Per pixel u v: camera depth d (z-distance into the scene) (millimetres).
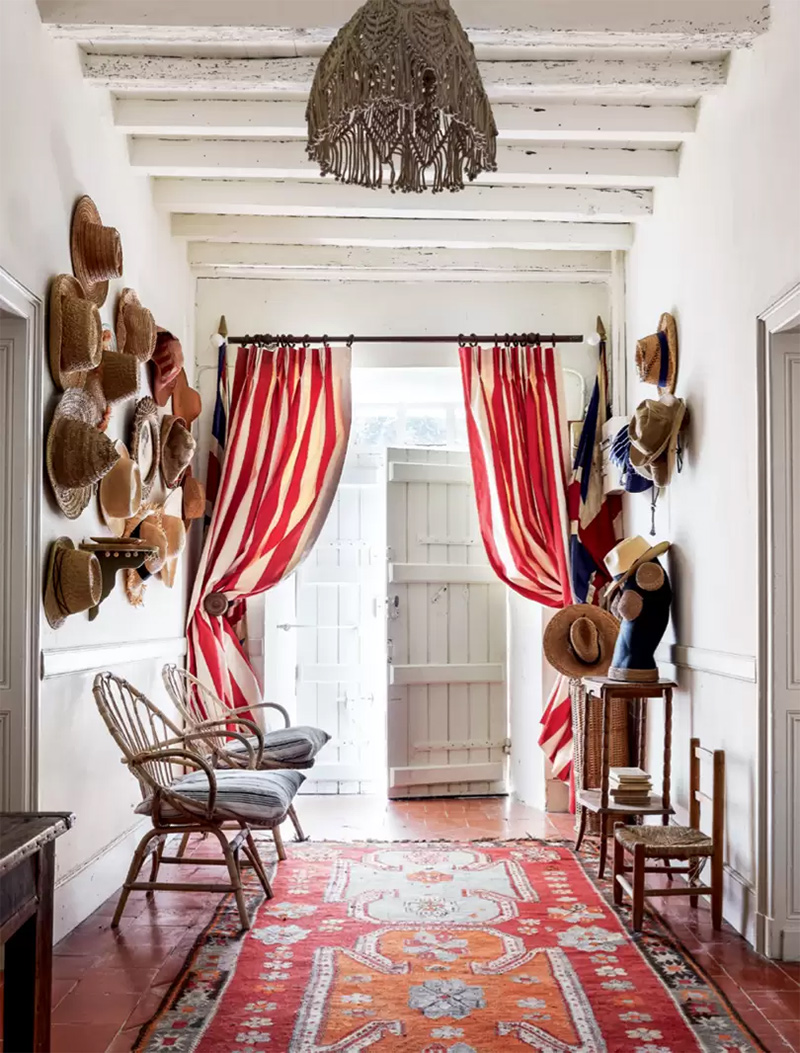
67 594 3816
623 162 5145
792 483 3730
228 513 6293
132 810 4938
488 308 6641
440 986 3363
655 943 3809
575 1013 3143
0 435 3578
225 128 4758
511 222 6008
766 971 3543
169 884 4027
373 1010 3166
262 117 4750
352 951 3703
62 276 3887
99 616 4473
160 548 5039
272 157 5062
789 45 3576
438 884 4598
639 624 4773
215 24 3861
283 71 4328
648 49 4105
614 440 5555
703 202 4664
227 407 6539
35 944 2287
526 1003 3221
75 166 4160
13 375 3594
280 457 6355
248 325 6590
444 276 6551
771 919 3678
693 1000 3254
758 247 3881
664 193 5379
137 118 4738
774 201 3709
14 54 3500
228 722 4957
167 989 3346
